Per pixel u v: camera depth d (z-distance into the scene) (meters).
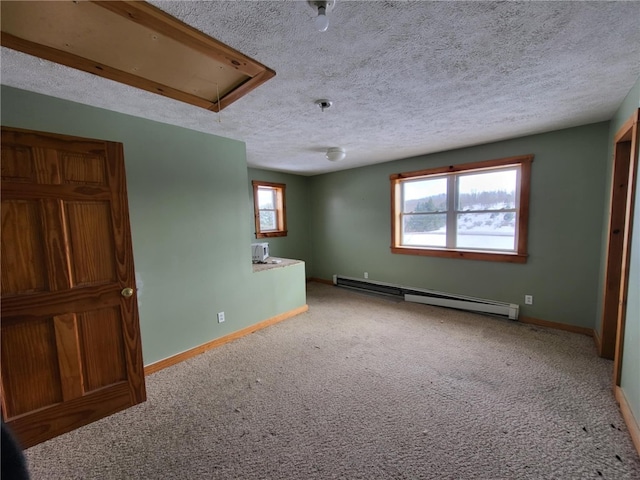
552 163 3.12
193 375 2.46
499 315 3.61
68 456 1.65
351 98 2.15
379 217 4.84
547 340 2.95
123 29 1.25
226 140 3.08
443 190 4.12
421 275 4.39
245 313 3.30
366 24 1.31
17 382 1.72
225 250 3.09
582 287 3.06
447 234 4.11
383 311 4.02
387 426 1.80
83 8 1.10
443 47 1.52
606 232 2.73
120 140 2.33
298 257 5.83
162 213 2.59
